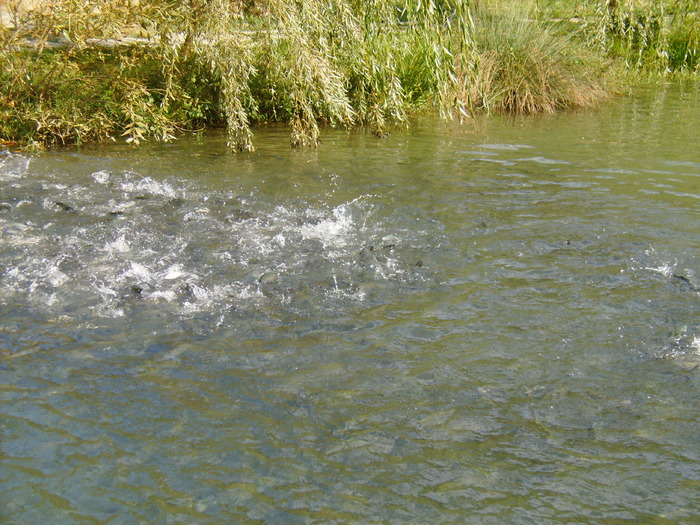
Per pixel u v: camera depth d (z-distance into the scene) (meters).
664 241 4.64
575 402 2.90
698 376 3.08
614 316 3.62
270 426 2.72
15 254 4.38
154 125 7.97
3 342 3.32
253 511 2.28
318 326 3.53
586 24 11.02
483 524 2.24
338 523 2.23
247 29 8.16
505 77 10.28
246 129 7.17
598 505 2.32
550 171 6.48
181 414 2.79
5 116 7.51
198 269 4.23
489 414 2.82
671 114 9.68
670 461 2.54
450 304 3.76
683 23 12.61
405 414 2.82
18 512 2.25
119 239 4.66
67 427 2.69
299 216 5.18
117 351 3.27
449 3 6.77
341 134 8.23
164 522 2.22
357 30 6.98
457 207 5.37
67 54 7.73
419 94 9.66
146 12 7.54
